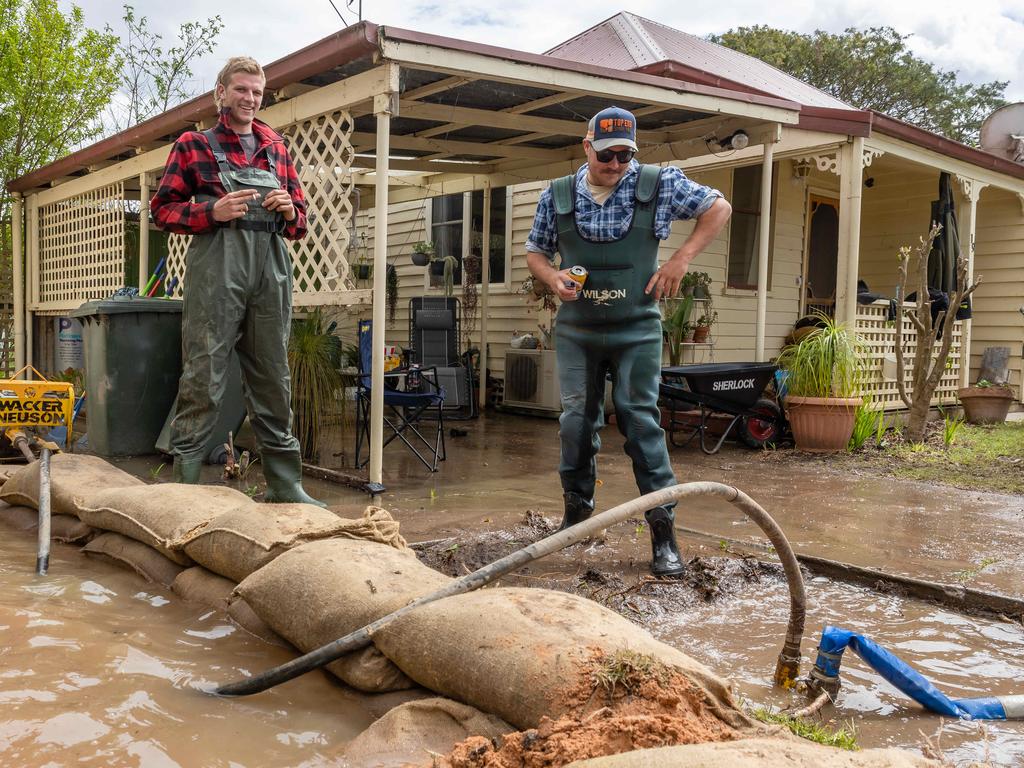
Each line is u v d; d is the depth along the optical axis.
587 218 3.42
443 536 3.90
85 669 2.20
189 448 3.87
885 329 8.72
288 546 2.65
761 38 28.59
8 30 9.80
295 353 5.84
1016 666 2.52
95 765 1.67
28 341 10.41
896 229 11.78
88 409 5.88
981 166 10.01
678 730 1.52
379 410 4.94
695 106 6.50
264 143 3.85
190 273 3.78
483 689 1.78
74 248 9.45
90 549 3.43
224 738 1.83
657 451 3.49
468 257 10.64
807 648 2.61
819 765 1.35
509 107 6.64
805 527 4.38
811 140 7.80
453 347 9.42
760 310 7.65
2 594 2.85
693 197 3.39
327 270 5.50
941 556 3.80
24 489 4.05
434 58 4.99
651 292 3.43
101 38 10.86
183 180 3.68
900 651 2.63
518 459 6.54
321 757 1.74
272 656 2.37
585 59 10.04
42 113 10.30
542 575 3.33
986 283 11.51
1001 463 6.66
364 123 6.85
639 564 3.55
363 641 2.04
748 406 7.09
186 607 2.81
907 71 29.41
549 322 9.67
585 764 1.39
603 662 1.70
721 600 3.13
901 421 8.93
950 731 2.04
